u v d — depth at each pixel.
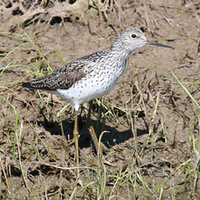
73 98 11.69
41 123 13.14
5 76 14.78
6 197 11.02
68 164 11.90
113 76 11.46
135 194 10.93
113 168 11.84
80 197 11.00
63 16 16.59
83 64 11.40
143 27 16.73
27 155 11.95
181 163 12.04
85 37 16.45
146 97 14.07
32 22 16.69
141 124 13.32
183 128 13.12
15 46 16.06
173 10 17.53
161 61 15.59
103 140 12.77
